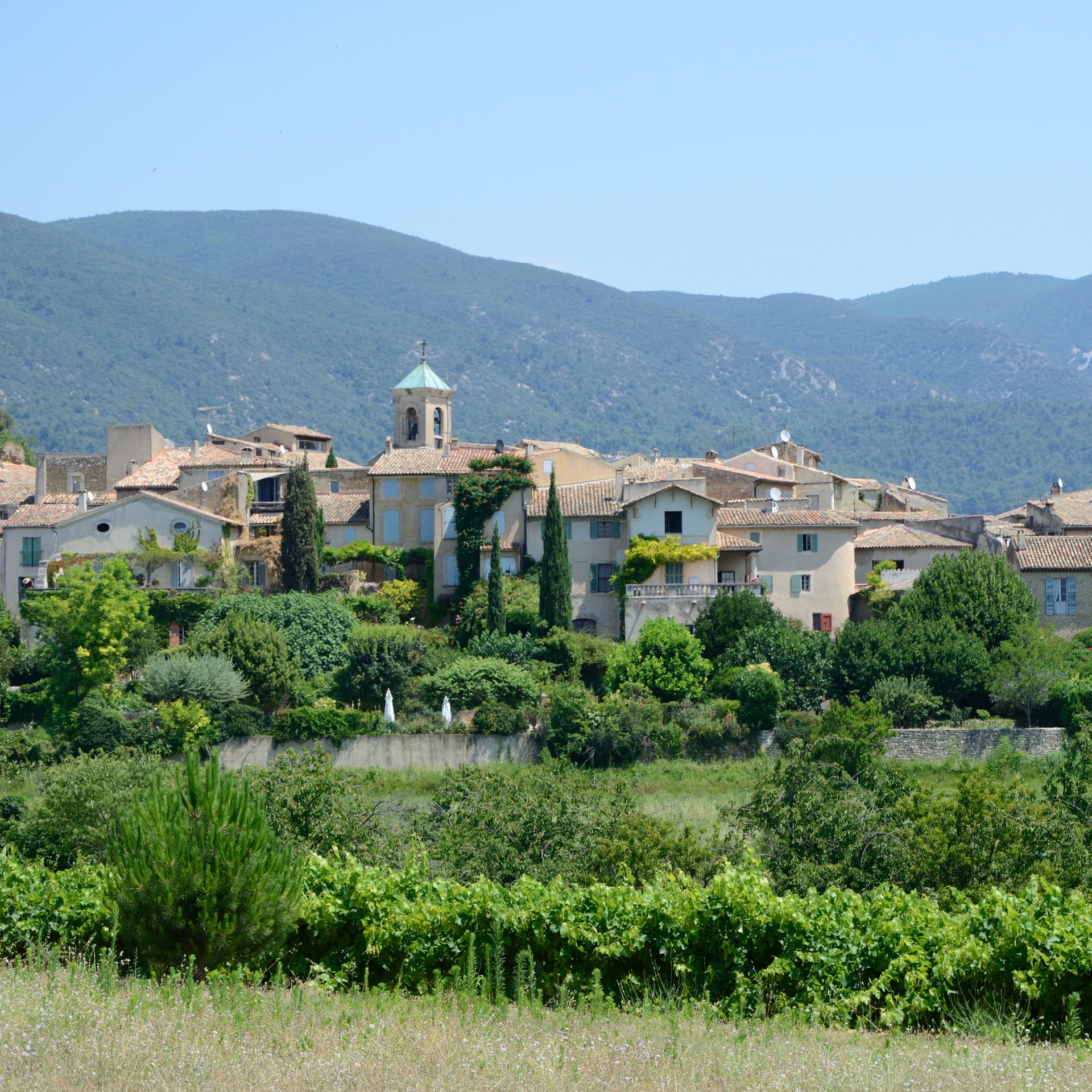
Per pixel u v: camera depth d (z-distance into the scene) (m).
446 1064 37.19
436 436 195.12
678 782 112.81
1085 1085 37.84
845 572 143.12
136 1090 34.38
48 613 127.56
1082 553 138.25
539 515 146.62
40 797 96.56
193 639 130.75
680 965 49.00
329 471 177.75
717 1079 37.56
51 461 186.50
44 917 52.53
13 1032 37.06
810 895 51.88
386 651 127.44
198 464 162.62
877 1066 38.94
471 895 51.94
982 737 115.56
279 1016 40.94
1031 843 65.44
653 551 138.12
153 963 45.19
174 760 118.56
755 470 182.75
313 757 75.25
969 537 158.75
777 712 118.75
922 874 64.88
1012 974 46.78
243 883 45.25
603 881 65.75
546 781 78.69
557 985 49.66
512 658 130.38
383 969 50.53
